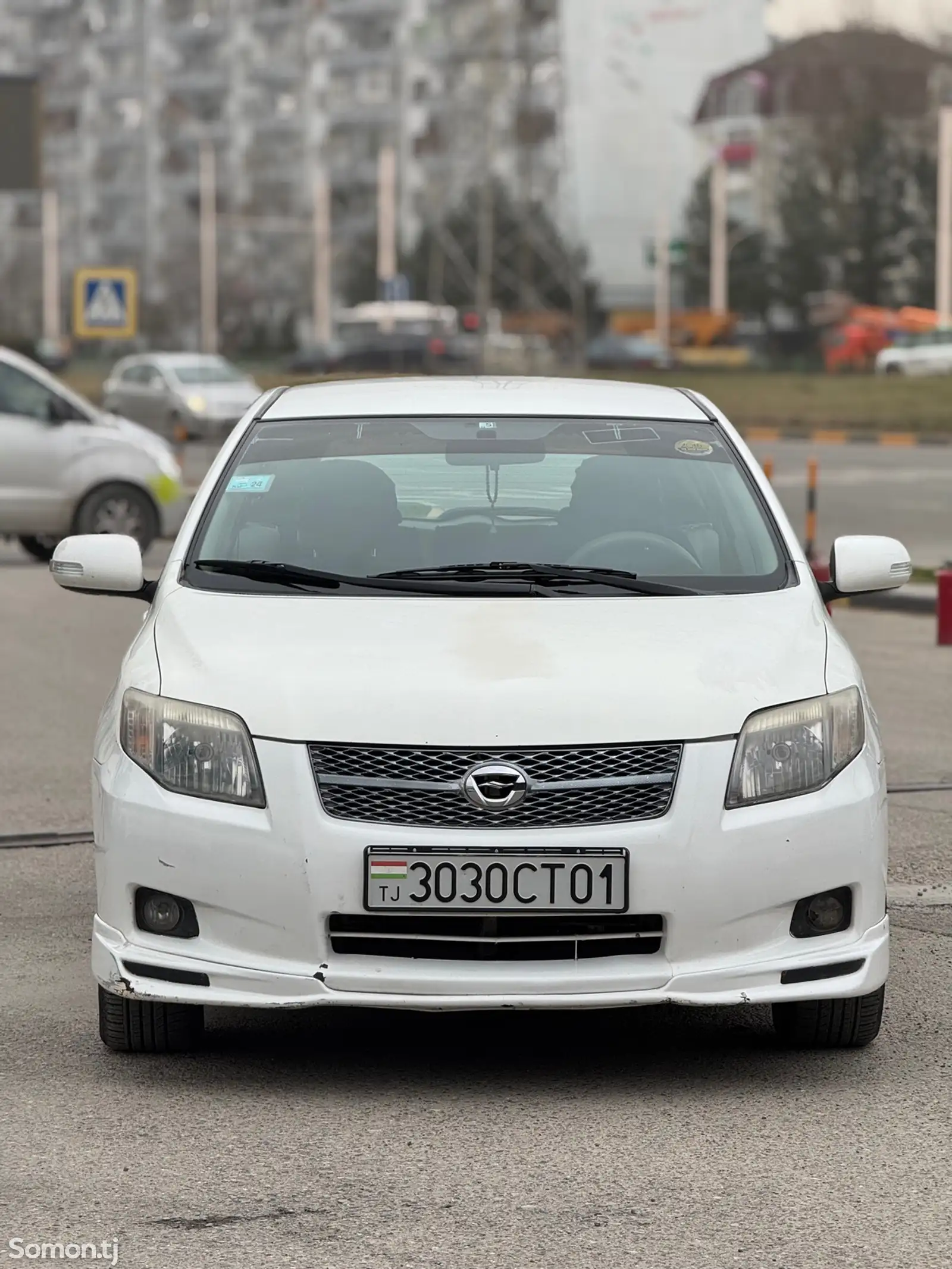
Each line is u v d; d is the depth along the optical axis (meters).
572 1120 15.02
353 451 19.67
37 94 119.00
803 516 70.50
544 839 15.08
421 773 15.25
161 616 17.45
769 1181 13.72
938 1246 12.54
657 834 15.16
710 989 15.23
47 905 21.78
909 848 24.42
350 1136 14.66
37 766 29.48
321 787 15.33
